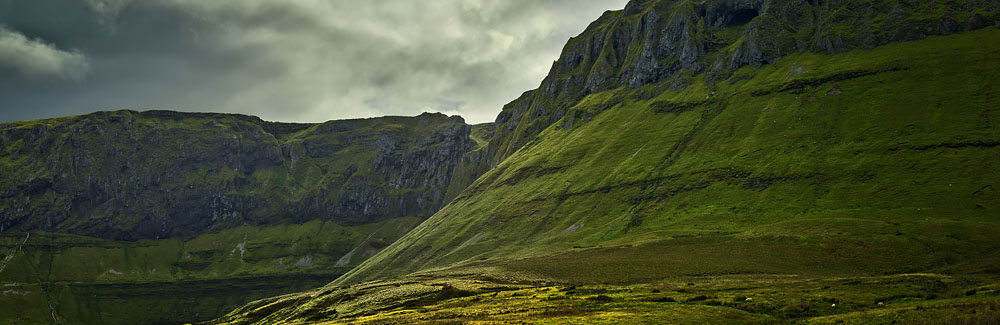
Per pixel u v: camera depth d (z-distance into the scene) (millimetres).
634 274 185500
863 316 91188
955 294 106500
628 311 105688
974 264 161750
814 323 90125
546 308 117500
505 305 130125
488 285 187500
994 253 168250
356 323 128000
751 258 192375
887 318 88125
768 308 104625
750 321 94688
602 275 188875
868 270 171750
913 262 172625
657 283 170125
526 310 116562
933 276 138375
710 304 112250
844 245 191375
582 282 182250
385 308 170250
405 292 191375
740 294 124000
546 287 166625
